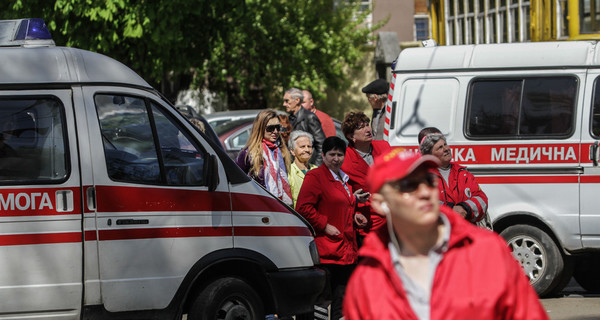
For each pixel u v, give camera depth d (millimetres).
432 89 15180
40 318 9570
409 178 4664
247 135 23734
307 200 10875
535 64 14742
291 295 10719
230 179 10523
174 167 10227
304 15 37406
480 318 4582
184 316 13430
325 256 10914
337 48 37875
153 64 26344
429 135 10945
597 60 14500
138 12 24672
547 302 14562
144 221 9938
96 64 10102
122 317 9836
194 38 26953
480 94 14945
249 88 38938
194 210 10211
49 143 9742
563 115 14539
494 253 4672
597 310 13805
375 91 16953
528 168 14570
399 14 45156
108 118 9984
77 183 9711
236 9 26375
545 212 14430
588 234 14258
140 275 9883
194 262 10141
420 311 4688
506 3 29094
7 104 9727
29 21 10570
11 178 9609
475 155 14836
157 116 10266
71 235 9648
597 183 14234
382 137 16844
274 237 10703
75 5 23969
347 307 4922
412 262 4770
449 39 32875
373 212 11445
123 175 9930
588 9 24609
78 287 9648
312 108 18453
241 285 10438
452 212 4824
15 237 9516
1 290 9445
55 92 9844
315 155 16641
